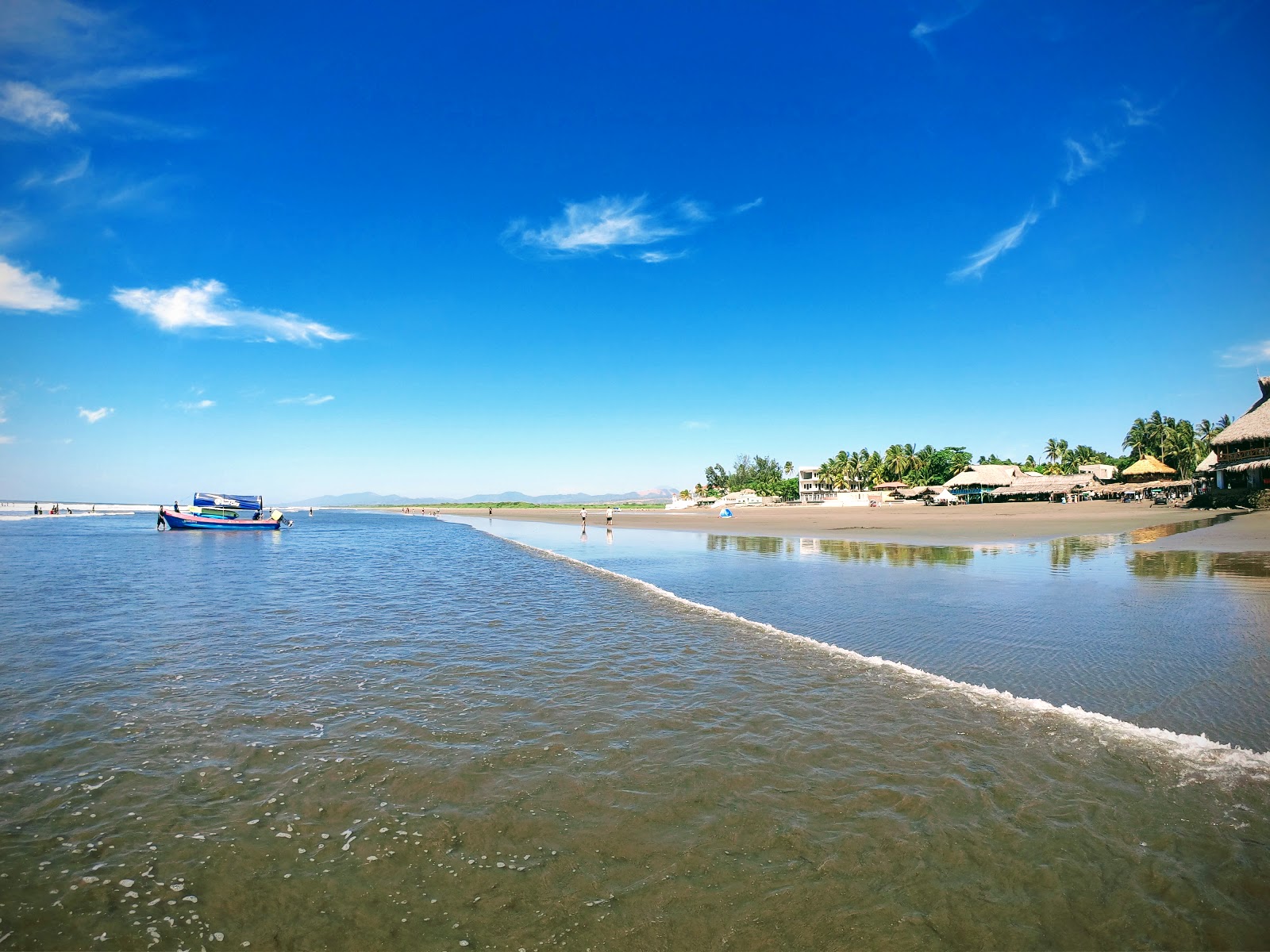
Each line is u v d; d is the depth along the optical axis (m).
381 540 51.25
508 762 7.25
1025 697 8.83
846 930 4.46
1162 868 5.03
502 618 15.68
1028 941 4.32
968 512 75.12
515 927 4.55
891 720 8.26
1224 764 6.65
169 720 8.63
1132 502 79.38
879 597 17.08
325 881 5.10
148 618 15.88
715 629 14.04
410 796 6.47
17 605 17.80
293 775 6.96
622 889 4.95
